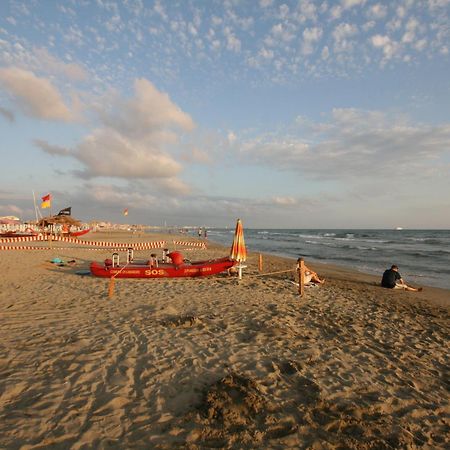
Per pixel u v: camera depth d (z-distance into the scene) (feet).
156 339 20.85
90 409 13.03
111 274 41.96
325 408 13.60
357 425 12.53
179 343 20.31
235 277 43.91
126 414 12.80
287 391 14.89
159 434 11.60
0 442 10.84
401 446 11.35
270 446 11.14
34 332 21.56
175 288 37.04
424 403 14.58
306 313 28.78
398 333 24.72
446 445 11.69
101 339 20.58
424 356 20.33
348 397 14.69
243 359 18.26
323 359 18.84
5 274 43.47
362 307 32.42
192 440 11.36
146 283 39.68
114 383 15.16
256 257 84.79
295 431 11.96
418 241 184.24
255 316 26.81
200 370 16.74
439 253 102.32
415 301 36.58
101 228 322.75
